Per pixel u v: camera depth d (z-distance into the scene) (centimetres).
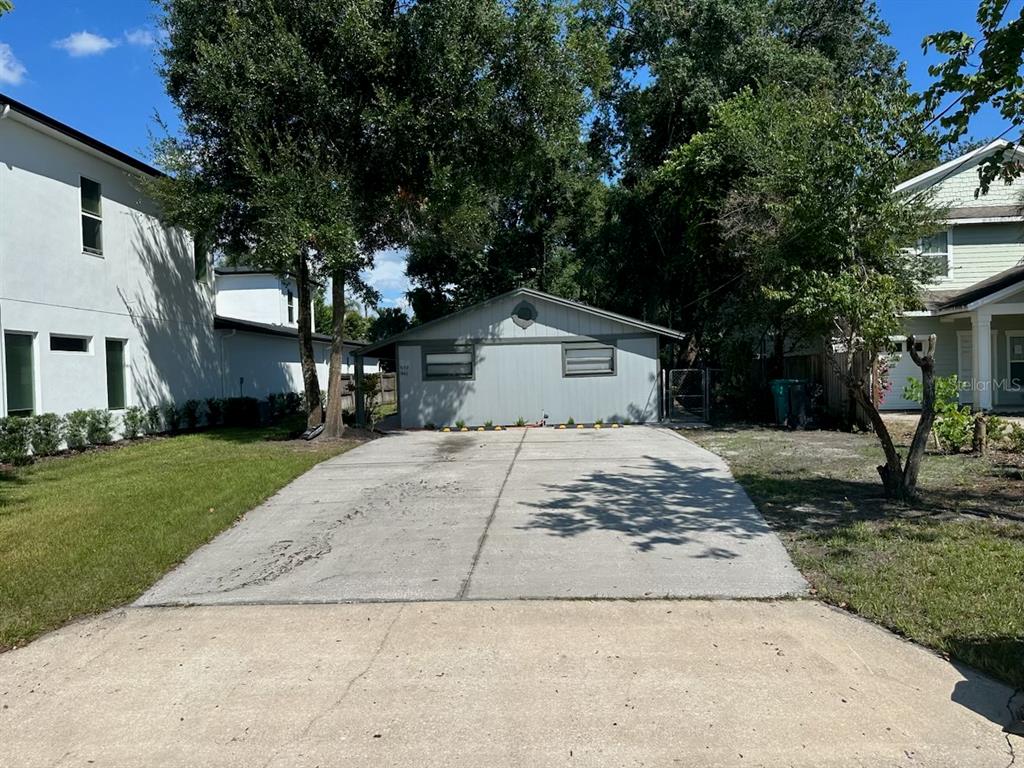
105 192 1476
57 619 509
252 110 1262
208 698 387
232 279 2830
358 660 429
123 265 1539
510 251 2805
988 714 348
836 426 1566
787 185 901
